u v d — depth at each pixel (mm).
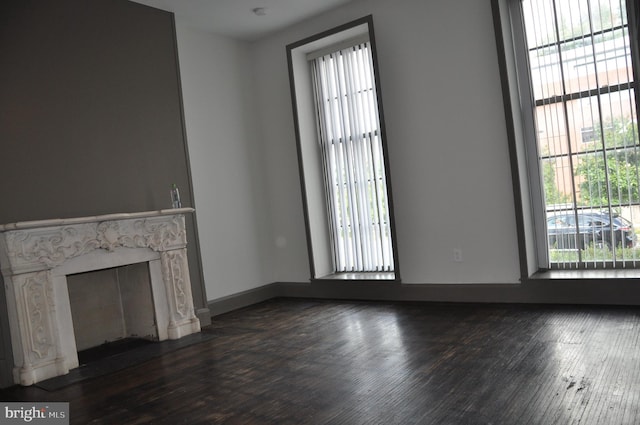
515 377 2842
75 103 4258
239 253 5898
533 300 4457
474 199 4746
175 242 4758
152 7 4957
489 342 3539
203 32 5730
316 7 5391
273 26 5809
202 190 5551
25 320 3664
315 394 2949
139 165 4707
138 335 4785
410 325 4262
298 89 5902
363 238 5750
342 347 3846
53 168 4066
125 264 4375
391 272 5547
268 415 2725
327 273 6055
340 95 5781
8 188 3795
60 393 3449
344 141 5797
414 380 2984
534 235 4676
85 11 4395
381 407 2656
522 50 4605
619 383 2594
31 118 3965
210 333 4750
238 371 3545
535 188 4629
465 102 4723
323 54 5875
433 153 4949
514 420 2328
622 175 4164
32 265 3719
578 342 3305
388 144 5234
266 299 6184
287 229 6199
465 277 4852
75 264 4016
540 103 4543
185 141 5156
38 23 4059
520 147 4562
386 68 5172
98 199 4348
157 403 3096
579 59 4312
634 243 4160
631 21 3943
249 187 6098
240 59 6145
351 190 5805
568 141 4398
